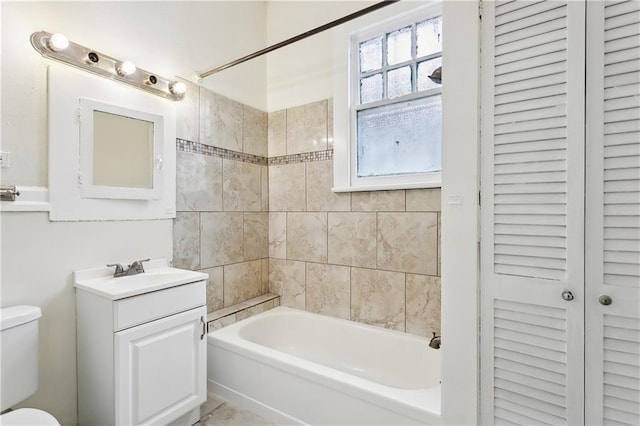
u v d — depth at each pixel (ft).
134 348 4.57
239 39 8.03
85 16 5.19
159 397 4.86
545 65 3.37
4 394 3.91
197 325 5.49
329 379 4.99
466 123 3.80
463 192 3.84
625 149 3.04
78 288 4.94
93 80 5.21
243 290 7.99
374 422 4.60
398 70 6.97
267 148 8.75
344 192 7.41
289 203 8.35
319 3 7.86
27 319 4.13
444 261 4.00
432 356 5.96
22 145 4.48
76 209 5.00
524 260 3.54
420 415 4.20
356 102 7.42
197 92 6.97
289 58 8.35
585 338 3.24
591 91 3.16
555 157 3.34
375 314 7.03
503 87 3.60
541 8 3.37
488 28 3.68
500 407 3.70
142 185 5.87
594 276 3.19
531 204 3.48
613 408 3.13
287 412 5.48
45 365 4.73
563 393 3.34
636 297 3.03
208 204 7.14
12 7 4.41
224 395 6.35
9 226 4.38
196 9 7.03
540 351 3.46
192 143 6.82
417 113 6.66
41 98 4.66
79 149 5.03
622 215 3.07
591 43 3.15
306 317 7.70
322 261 7.80
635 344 3.04
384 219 6.89
